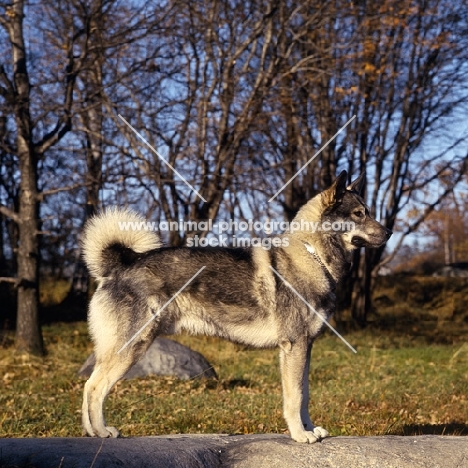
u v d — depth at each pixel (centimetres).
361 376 1174
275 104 1593
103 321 575
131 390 930
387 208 2208
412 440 525
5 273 2291
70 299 2448
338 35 1727
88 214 1481
